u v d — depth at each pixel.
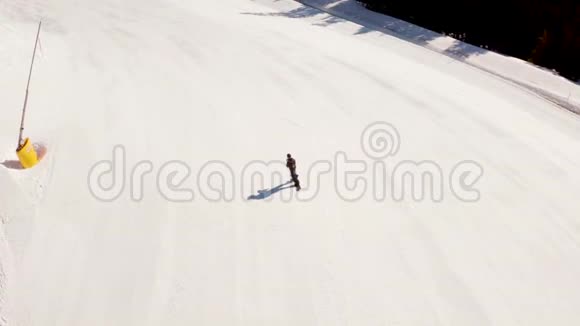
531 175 13.55
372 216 11.31
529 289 9.36
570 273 9.86
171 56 21.30
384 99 17.97
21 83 16.84
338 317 8.55
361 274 9.52
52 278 9.23
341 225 10.94
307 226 10.83
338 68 20.88
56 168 12.52
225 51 22.27
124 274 9.38
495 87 20.95
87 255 9.80
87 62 19.81
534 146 15.27
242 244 10.20
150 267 9.54
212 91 17.73
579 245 10.77
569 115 18.50
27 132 13.95
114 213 11.06
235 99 17.16
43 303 8.73
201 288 9.08
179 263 9.65
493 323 8.53
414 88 19.31
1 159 12.49
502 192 12.62
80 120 14.84
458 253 10.26
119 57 20.75
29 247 9.88
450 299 9.02
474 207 11.91
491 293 9.21
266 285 9.18
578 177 13.59
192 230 10.58
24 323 8.35
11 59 18.69
